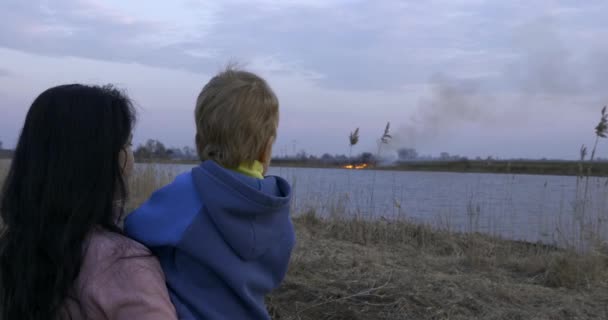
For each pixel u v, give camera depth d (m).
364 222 7.85
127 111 1.54
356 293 4.62
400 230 7.68
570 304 4.96
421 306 4.49
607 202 7.02
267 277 1.68
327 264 5.48
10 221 1.43
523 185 11.88
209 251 1.51
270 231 1.62
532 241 7.53
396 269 5.55
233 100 1.63
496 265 6.31
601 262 6.22
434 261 6.31
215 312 1.51
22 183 1.44
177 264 1.52
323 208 8.37
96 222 1.42
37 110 1.46
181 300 1.49
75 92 1.48
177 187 1.58
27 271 1.37
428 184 16.55
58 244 1.36
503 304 4.80
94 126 1.45
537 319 4.53
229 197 1.52
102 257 1.37
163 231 1.50
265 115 1.67
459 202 10.90
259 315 1.60
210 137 1.66
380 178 18.55
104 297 1.33
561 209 7.61
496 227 8.23
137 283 1.36
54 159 1.42
